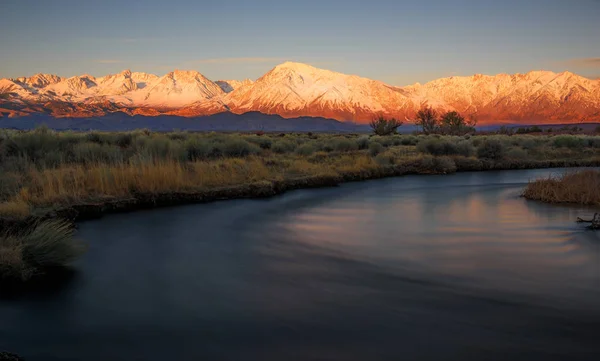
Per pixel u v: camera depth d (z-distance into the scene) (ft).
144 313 21.03
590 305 21.76
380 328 19.26
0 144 66.59
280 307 21.61
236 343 18.08
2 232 33.06
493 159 113.91
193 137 96.17
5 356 16.81
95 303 22.17
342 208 50.24
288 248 32.65
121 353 17.43
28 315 20.83
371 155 112.78
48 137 69.82
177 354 17.29
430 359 16.72
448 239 35.53
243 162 72.90
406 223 41.98
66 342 18.28
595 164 113.91
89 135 84.23
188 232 37.55
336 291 23.72
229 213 46.14
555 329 19.16
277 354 17.19
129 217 43.29
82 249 30.68
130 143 83.20
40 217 37.50
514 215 46.11
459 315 20.57
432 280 25.50
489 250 31.86
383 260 29.53
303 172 75.61
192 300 22.56
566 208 50.55
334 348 17.60
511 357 16.84
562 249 32.24
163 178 53.83
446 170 96.12
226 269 27.55
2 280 25.52
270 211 47.75
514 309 21.25
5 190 43.93
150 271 27.17
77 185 47.93
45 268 27.71
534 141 161.68
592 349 17.44
